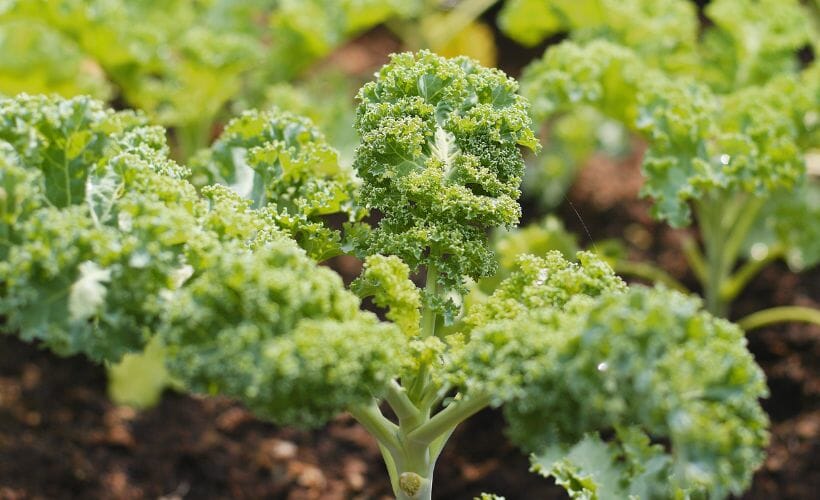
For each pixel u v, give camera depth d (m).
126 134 1.10
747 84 1.57
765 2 1.59
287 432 1.59
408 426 1.06
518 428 0.97
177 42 1.71
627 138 2.02
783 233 1.63
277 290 0.96
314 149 1.16
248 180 1.17
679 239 1.93
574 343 0.95
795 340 1.68
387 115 1.09
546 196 1.98
